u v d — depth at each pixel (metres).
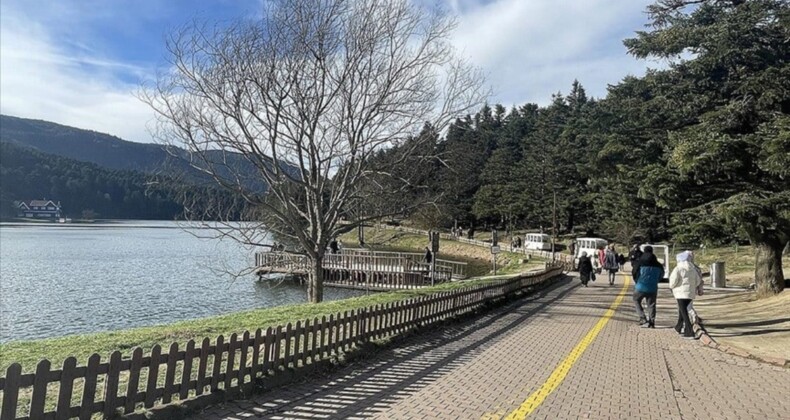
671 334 12.75
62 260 53.75
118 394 5.86
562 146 68.62
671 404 6.97
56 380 5.07
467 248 72.94
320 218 19.95
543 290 24.69
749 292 20.56
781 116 13.80
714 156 13.67
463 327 13.28
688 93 16.27
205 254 61.78
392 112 19.25
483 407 6.62
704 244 15.23
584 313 16.47
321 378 7.95
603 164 18.48
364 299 16.72
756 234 14.95
